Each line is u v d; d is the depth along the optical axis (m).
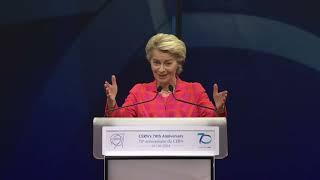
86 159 15.27
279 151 14.92
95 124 7.86
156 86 9.98
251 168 14.97
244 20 14.73
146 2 14.82
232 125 14.94
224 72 14.85
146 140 7.79
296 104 14.79
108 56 14.99
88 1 14.94
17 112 15.25
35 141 15.27
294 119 14.84
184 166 7.71
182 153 7.75
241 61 14.80
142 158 7.70
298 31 14.66
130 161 7.72
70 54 15.08
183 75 14.91
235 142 14.96
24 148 15.29
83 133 15.22
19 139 15.29
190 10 14.78
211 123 7.79
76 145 15.25
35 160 15.31
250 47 14.75
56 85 15.15
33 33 15.09
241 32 14.76
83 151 15.27
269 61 14.76
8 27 15.05
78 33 15.01
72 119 15.20
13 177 15.38
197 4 14.77
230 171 15.02
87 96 15.12
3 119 15.27
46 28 15.05
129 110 9.63
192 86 10.03
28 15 15.04
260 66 14.79
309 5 14.62
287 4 14.67
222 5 14.77
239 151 14.98
